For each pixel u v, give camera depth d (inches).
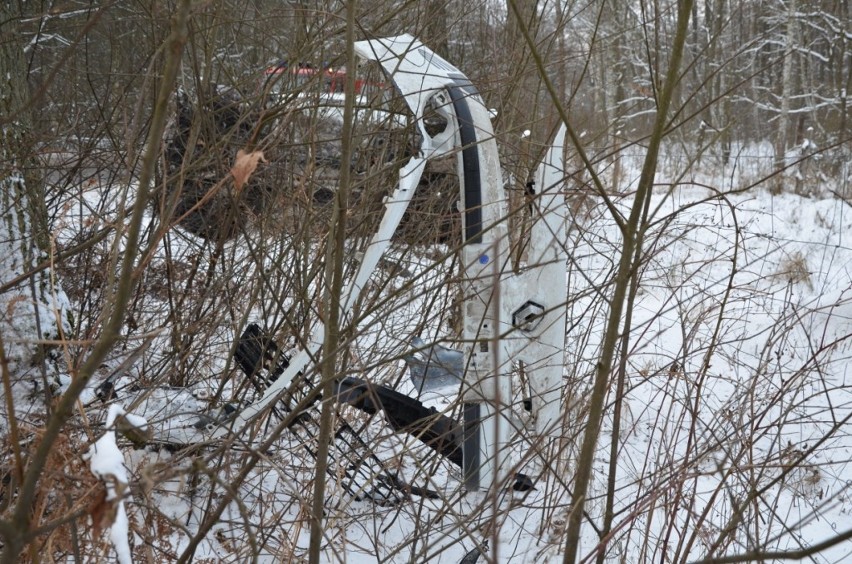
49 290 123.3
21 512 55.7
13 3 139.4
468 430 117.3
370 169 146.7
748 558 61.1
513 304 119.3
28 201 123.2
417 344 131.8
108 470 58.1
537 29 168.7
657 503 127.3
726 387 182.1
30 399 108.9
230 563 97.1
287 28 171.2
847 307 244.8
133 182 157.5
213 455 83.5
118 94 166.7
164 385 130.5
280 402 142.6
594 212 199.8
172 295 160.1
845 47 738.8
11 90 126.9
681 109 75.2
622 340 86.0
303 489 116.0
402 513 127.6
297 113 139.3
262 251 135.6
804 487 140.1
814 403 181.2
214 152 123.2
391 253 165.8
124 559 61.7
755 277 276.5
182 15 58.6
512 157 175.8
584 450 74.5
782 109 709.3
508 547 120.2
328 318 86.5
